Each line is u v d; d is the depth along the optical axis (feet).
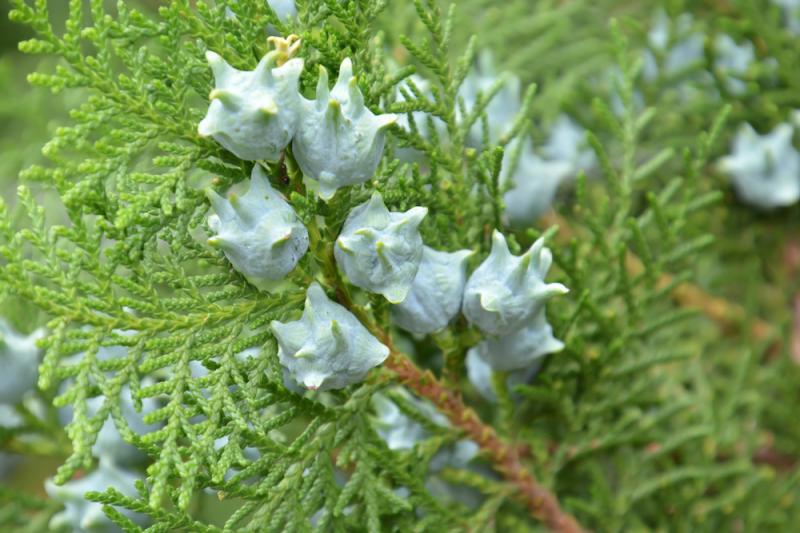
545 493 1.19
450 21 1.11
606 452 1.24
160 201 1.02
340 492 1.08
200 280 1.03
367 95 1.05
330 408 1.07
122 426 0.99
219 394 1.01
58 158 1.01
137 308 1.02
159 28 1.03
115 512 0.99
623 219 1.23
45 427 1.24
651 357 1.21
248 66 1.04
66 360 1.19
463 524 1.15
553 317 1.15
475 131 1.25
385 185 1.07
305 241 1.01
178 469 0.99
